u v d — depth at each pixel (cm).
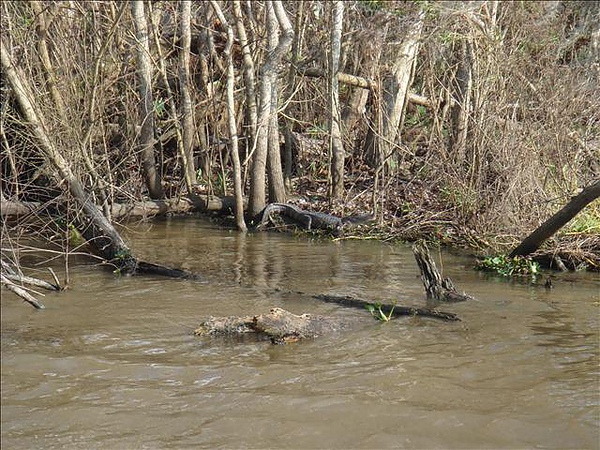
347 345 757
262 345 760
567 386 651
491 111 1341
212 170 1694
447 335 786
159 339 778
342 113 1734
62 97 1298
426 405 614
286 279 1034
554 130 1246
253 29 1574
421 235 1322
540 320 840
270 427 578
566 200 1202
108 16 1495
